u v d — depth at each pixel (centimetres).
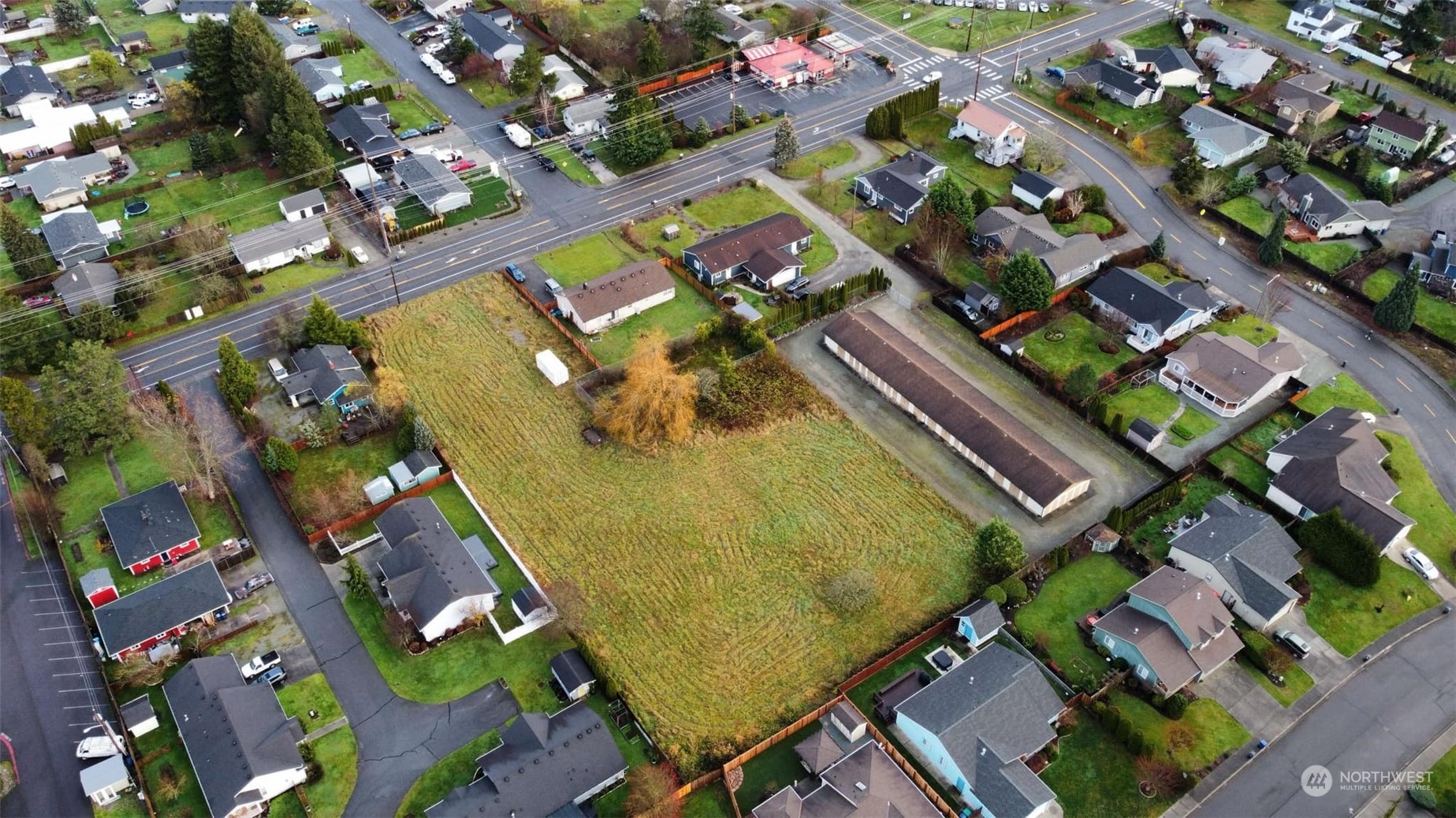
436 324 11325
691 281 11888
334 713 7650
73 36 16925
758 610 8394
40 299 11450
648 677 7888
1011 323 11200
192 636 8150
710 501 9344
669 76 15512
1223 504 8981
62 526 9119
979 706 7288
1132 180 13575
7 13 17500
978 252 12338
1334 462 9094
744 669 7944
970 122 14112
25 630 8256
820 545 8938
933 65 16138
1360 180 13200
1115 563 8725
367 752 7400
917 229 12531
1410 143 13512
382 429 10056
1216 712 7650
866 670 7825
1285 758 7375
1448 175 13400
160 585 8281
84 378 9575
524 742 7138
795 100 15338
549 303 11650
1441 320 11219
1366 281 11750
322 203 12912
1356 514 8738
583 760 7075
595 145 14275
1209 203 12975
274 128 13225
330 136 14325
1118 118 14750
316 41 16225
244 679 7719
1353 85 15275
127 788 7169
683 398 9794
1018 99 15262
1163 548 8869
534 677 7906
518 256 12312
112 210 13038
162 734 7519
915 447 9912
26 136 13838
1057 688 7788
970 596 8500
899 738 7538
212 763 7056
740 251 11906
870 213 13025
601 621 8300
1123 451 9800
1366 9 16950
